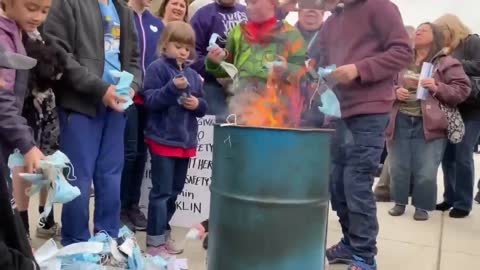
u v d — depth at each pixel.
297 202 1.88
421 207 4.34
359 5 2.70
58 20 2.60
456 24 4.39
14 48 2.21
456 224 4.26
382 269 3.08
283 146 1.85
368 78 2.57
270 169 1.86
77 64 2.59
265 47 2.48
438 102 4.25
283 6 2.56
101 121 2.75
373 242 2.80
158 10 4.09
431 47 4.34
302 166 1.88
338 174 2.97
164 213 3.01
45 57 2.46
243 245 1.92
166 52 3.04
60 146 2.67
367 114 2.69
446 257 3.35
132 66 2.97
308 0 2.59
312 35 2.65
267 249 1.89
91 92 2.59
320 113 2.37
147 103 2.96
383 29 2.64
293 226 1.89
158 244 3.00
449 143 4.61
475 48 4.44
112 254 2.54
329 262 3.07
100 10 2.77
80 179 2.65
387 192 5.09
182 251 3.13
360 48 2.71
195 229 3.20
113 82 2.77
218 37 3.18
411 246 3.57
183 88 2.85
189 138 3.03
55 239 3.16
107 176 2.80
